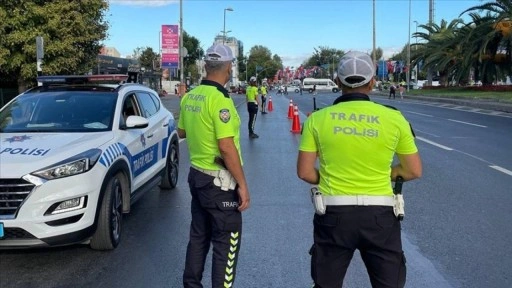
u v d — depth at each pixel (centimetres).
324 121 299
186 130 393
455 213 695
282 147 1394
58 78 702
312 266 313
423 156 1201
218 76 387
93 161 521
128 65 4434
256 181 919
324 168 302
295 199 782
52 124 612
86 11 2259
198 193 383
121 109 649
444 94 4800
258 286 464
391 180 315
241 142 1508
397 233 300
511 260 521
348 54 308
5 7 2055
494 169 1026
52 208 484
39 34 2078
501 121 2181
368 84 304
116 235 568
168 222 665
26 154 502
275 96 6525
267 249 558
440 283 465
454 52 5347
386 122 292
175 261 527
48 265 516
